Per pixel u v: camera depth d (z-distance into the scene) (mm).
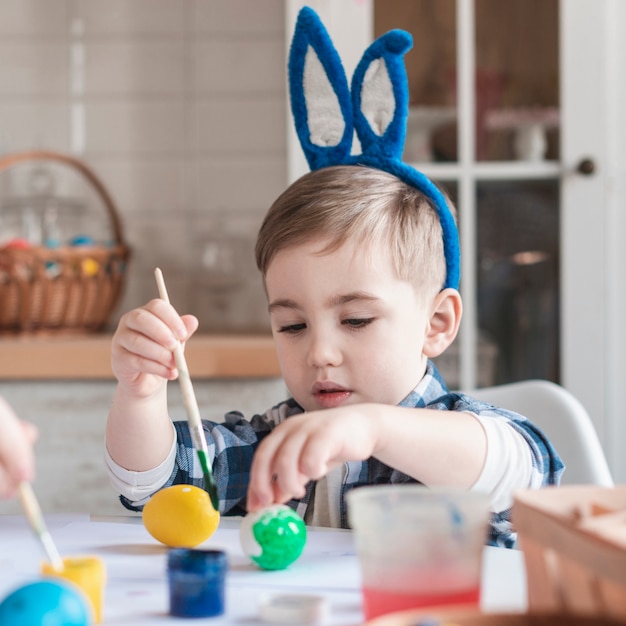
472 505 477
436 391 1047
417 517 472
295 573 635
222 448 1027
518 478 794
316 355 969
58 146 2242
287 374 1007
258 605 533
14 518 831
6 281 1876
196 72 2232
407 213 1020
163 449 926
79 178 2246
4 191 2238
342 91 1090
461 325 1888
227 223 2238
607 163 1887
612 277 1891
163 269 2240
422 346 1039
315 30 1092
